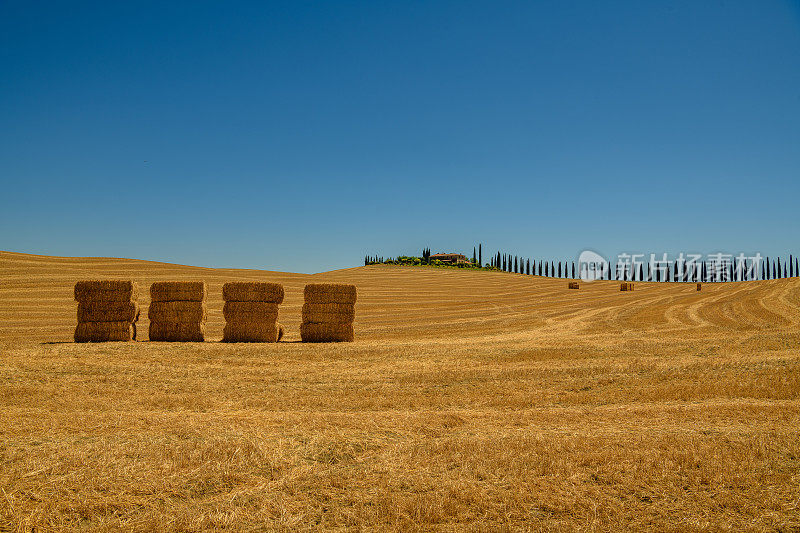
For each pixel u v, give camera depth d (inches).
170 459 262.8
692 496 229.6
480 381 545.3
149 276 2137.1
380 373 576.7
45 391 442.0
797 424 362.0
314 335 836.6
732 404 437.1
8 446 276.4
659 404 444.5
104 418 346.0
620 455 278.1
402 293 2452.0
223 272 2571.4
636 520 205.8
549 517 210.1
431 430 336.5
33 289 1712.6
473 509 215.0
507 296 2386.8
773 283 2837.1
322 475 250.8
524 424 362.3
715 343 837.8
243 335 804.0
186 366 587.5
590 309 1734.7
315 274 3604.8
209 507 214.5
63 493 220.2
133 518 203.0
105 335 741.9
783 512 214.5
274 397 449.1
